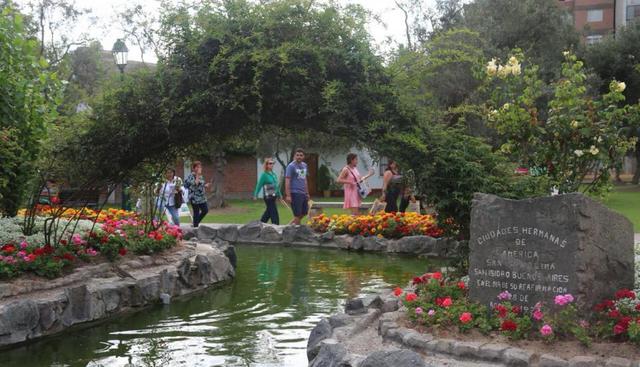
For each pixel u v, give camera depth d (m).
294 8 7.31
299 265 12.38
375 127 7.03
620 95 7.52
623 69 32.97
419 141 6.87
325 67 7.22
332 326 6.50
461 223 7.34
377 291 9.77
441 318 5.82
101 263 8.84
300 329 7.70
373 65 7.27
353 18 7.40
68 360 6.53
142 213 11.80
